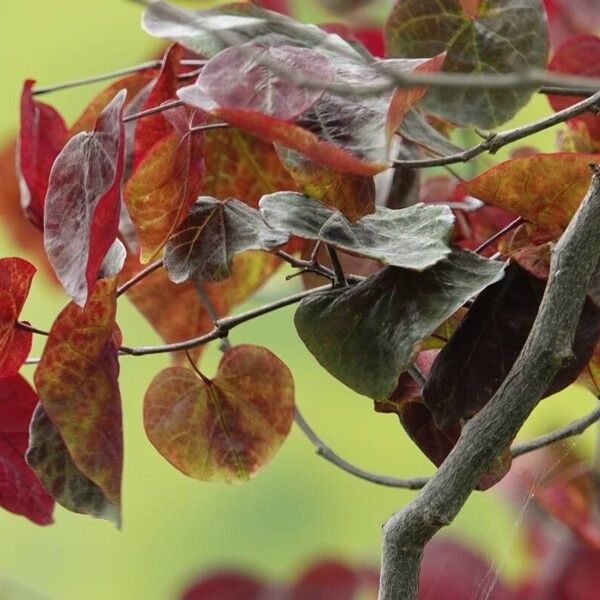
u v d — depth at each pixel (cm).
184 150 209
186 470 218
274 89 204
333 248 211
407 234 210
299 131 201
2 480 222
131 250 223
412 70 206
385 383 208
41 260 243
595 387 218
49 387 208
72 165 208
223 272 211
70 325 209
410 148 224
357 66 208
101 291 209
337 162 201
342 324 209
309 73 205
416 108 223
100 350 209
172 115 209
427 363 216
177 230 212
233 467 218
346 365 209
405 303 209
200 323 230
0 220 242
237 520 433
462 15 224
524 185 210
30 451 212
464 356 210
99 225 204
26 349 215
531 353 205
